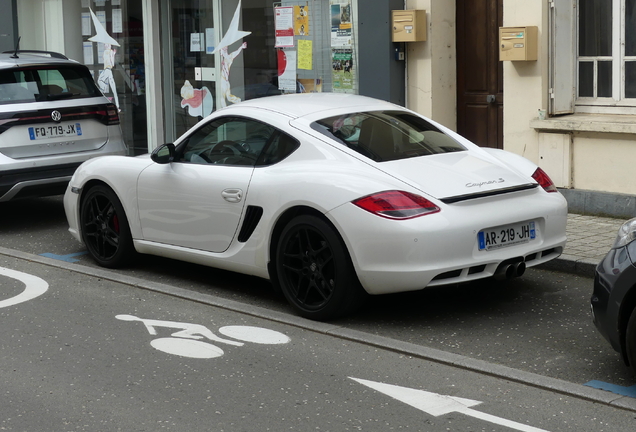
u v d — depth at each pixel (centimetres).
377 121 624
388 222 525
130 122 1420
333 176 561
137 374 485
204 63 1288
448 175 563
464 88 1025
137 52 1384
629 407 422
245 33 1212
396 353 514
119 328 573
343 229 541
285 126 610
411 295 636
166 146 662
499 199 562
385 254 528
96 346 536
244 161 625
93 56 1462
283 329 564
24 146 891
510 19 923
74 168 920
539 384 455
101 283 693
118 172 707
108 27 1426
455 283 535
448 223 527
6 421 422
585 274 680
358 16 1031
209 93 1291
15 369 498
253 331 562
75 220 760
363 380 470
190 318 593
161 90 1363
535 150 923
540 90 908
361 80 1045
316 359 505
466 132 1031
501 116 999
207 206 636
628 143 851
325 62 1103
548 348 518
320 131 598
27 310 619
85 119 936
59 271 737
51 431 409
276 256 594
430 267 523
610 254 451
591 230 807
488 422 410
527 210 565
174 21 1327
